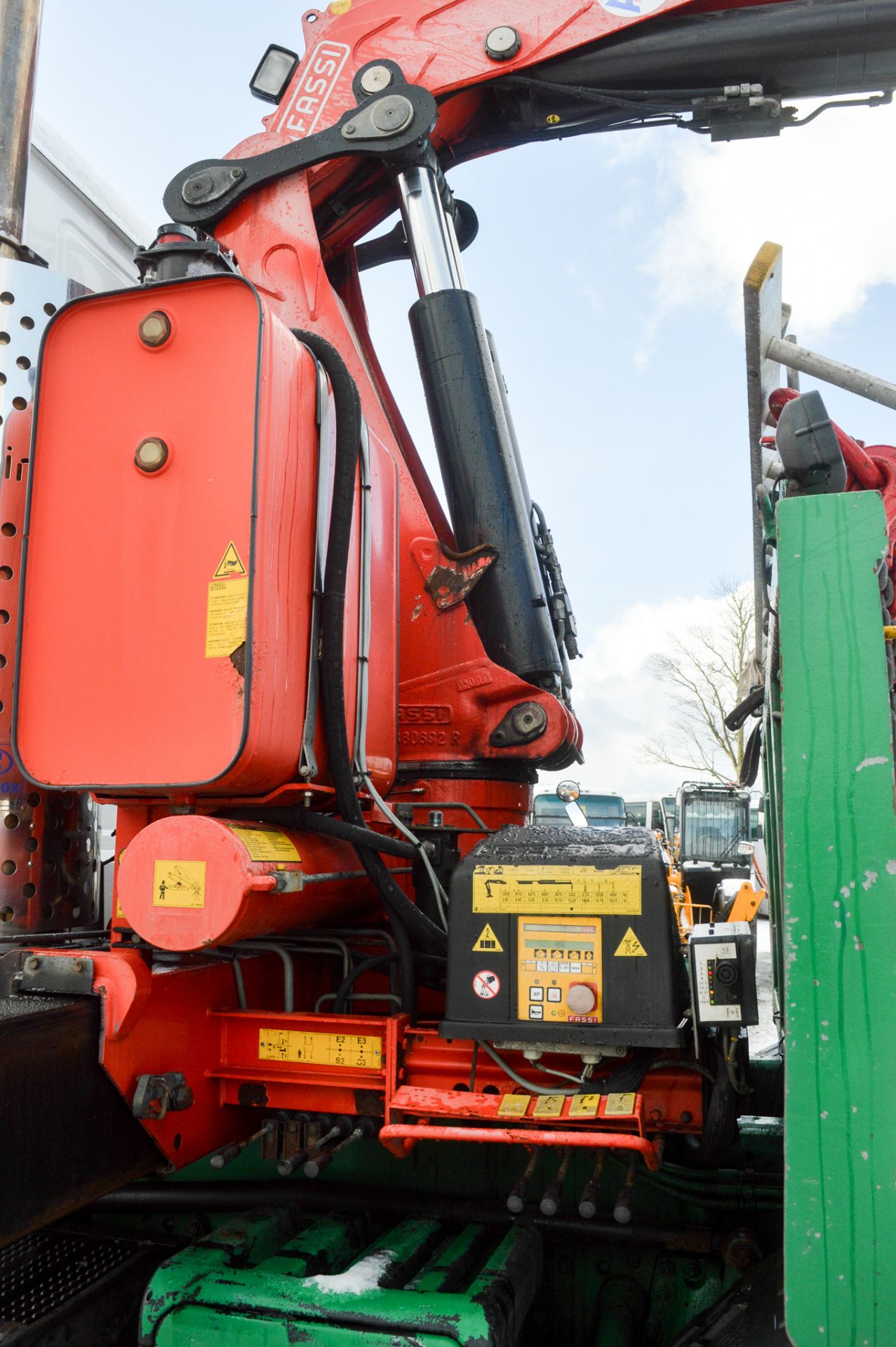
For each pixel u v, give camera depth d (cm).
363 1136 191
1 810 200
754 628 220
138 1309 215
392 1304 169
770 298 193
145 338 183
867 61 280
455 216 300
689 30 281
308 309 265
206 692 175
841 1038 134
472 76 283
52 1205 158
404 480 264
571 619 291
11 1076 151
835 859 136
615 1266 220
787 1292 133
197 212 272
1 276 212
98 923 226
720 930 171
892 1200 130
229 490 177
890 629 145
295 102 284
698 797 1071
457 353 261
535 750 243
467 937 179
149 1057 180
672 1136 212
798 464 150
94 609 185
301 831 197
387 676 236
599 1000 171
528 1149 220
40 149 260
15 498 207
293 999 214
